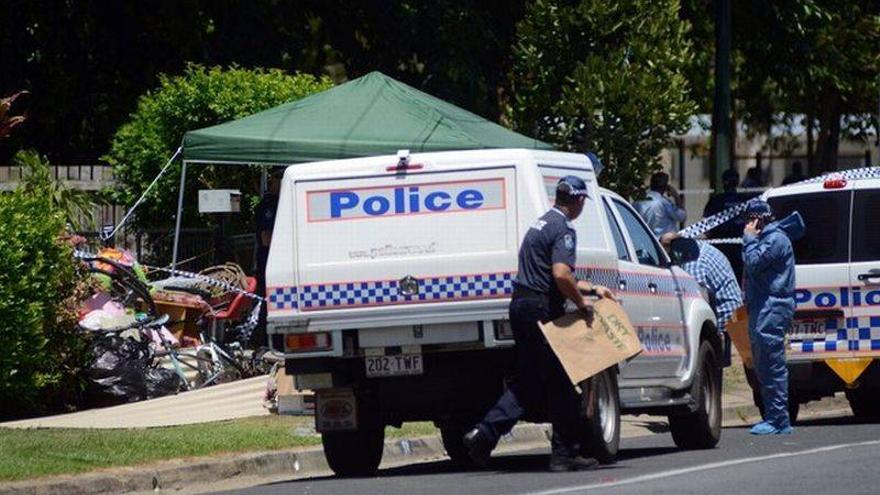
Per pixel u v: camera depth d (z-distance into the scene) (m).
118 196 40.09
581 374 22.50
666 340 26.14
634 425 32.19
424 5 48.44
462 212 23.39
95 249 36.38
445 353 23.86
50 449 24.36
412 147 34.81
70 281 30.81
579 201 22.72
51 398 30.61
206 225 40.03
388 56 49.94
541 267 22.62
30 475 22.41
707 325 27.78
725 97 40.69
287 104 36.28
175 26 49.91
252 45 49.59
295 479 24.77
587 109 39.44
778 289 28.77
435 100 36.94
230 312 34.69
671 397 26.25
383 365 23.61
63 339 30.50
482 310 23.27
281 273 23.81
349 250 23.66
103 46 50.41
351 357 23.83
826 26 51.81
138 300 33.41
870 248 30.41
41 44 50.28
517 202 23.23
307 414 25.52
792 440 27.62
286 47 49.88
